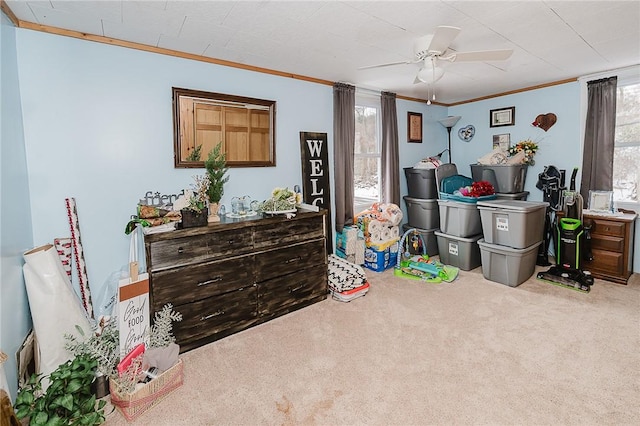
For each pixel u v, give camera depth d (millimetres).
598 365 2045
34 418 1469
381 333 2500
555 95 3949
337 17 2098
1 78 1772
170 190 2703
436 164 4359
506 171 4055
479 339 2379
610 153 3518
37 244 2178
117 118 2438
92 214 2375
